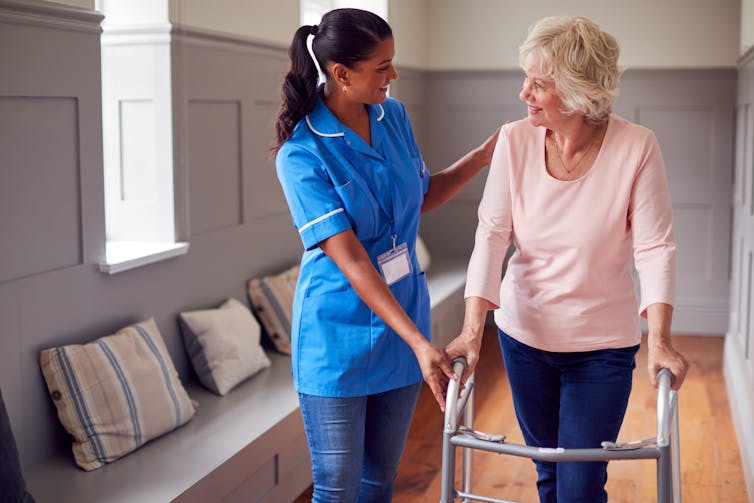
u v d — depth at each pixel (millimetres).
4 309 2703
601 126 2258
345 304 2352
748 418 3998
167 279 3568
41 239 2859
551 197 2270
